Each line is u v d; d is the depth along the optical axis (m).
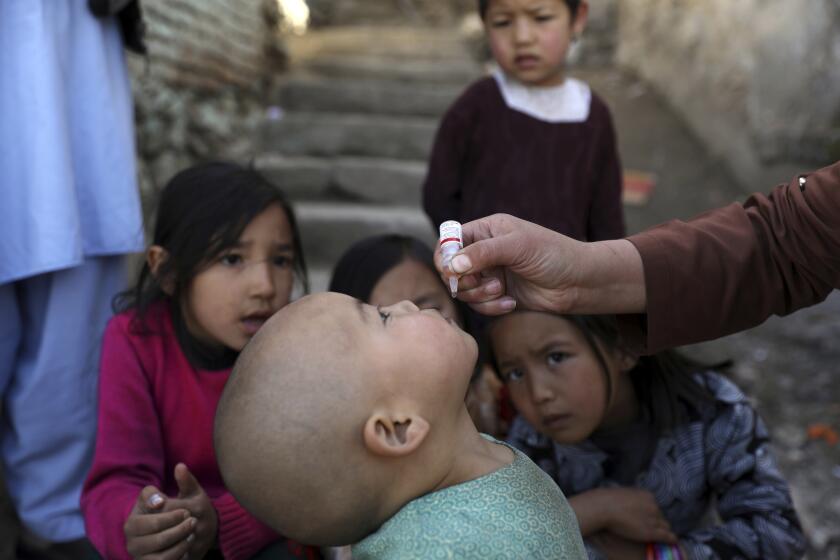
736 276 1.21
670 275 1.19
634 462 1.71
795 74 4.32
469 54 6.57
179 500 1.43
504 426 1.94
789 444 2.70
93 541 1.58
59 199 1.86
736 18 4.96
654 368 1.69
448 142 2.54
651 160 5.16
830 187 1.17
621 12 7.45
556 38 2.40
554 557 0.99
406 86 5.68
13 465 2.07
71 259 1.88
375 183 4.61
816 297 1.25
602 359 1.57
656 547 1.58
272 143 5.03
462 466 1.05
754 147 4.55
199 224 1.68
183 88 3.90
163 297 1.78
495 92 2.51
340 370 0.98
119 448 1.66
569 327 1.55
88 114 2.00
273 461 0.97
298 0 7.23
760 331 3.49
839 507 2.39
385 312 1.07
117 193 2.04
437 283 1.91
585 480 1.73
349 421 0.97
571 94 2.55
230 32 4.53
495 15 2.43
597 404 1.57
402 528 0.99
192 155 4.06
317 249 4.17
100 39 2.02
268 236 1.72
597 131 2.53
